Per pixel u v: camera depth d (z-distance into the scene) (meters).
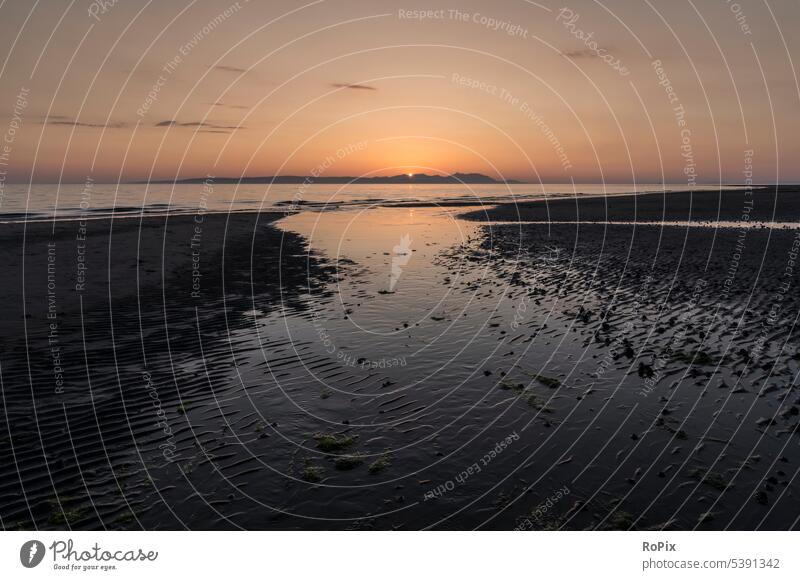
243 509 5.73
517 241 28.28
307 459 6.71
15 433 7.15
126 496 5.90
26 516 5.52
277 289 15.86
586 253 23.14
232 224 32.69
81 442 6.98
